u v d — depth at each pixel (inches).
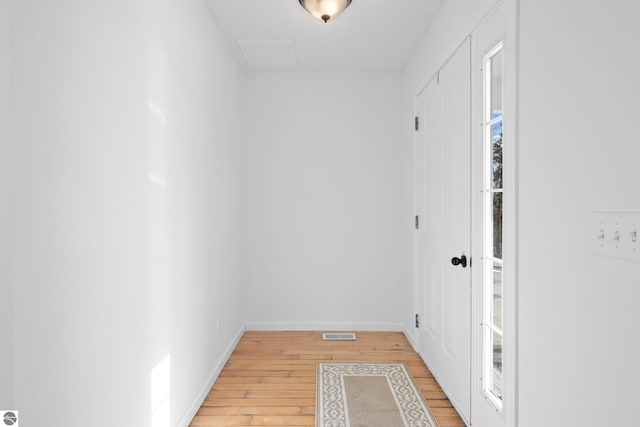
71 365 45.4
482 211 77.5
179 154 79.8
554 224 52.2
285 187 151.5
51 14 42.3
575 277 47.9
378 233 151.6
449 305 97.7
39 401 40.7
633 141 38.9
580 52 46.7
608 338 42.4
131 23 59.5
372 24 113.1
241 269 144.9
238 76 139.9
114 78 54.6
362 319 151.9
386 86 150.8
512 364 63.2
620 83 40.6
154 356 67.2
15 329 37.9
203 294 96.4
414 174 131.4
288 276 151.8
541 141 55.2
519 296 61.7
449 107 97.9
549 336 53.5
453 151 94.8
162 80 71.2
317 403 95.5
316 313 152.0
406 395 99.7
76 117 46.3
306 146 151.2
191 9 88.5
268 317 151.9
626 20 39.8
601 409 43.6
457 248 91.7
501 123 70.9
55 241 42.9
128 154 58.4
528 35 58.5
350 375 111.7
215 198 108.0
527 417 59.5
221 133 115.0
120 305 56.0
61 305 43.8
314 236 151.6
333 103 150.8
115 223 54.7
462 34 86.7
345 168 151.1
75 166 46.1
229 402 96.3
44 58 41.3
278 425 86.2
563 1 50.0
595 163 44.3
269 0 99.5
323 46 128.0
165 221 72.1
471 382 82.5
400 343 138.5
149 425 65.3
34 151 40.1
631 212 38.9
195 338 90.2
